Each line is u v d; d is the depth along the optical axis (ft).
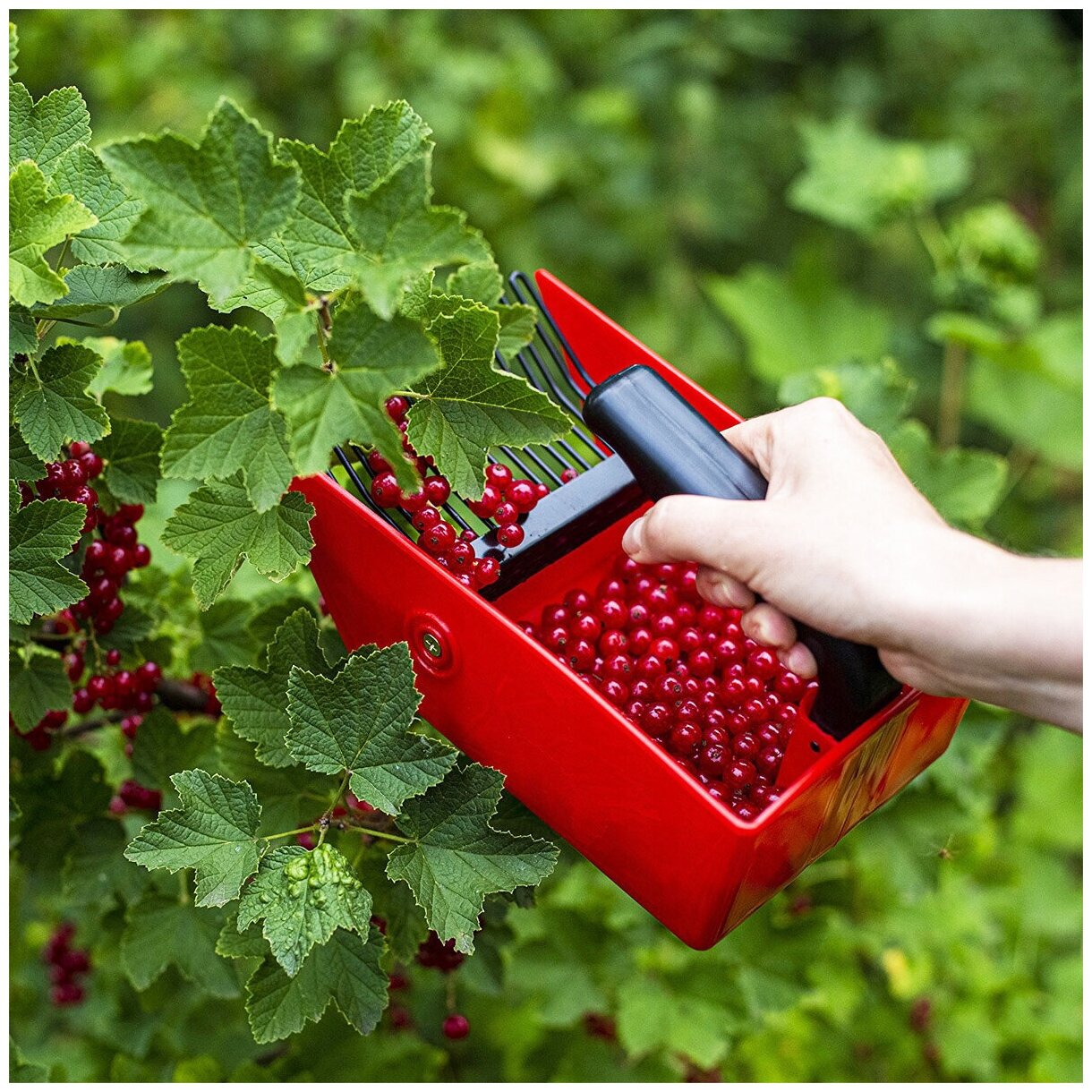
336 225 2.79
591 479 3.32
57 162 2.93
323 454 2.43
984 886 5.50
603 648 3.26
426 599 2.89
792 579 2.80
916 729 3.20
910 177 6.47
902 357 9.18
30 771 3.56
